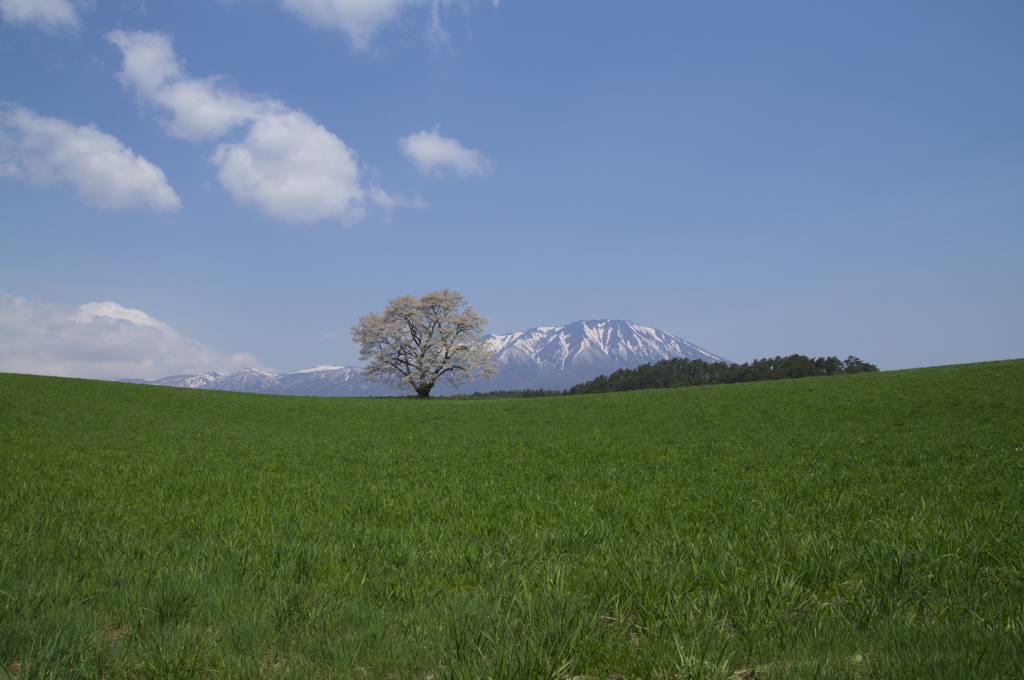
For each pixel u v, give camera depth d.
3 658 2.96
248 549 5.16
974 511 6.11
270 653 3.09
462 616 3.39
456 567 4.70
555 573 4.25
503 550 5.06
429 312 72.19
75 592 3.96
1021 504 6.59
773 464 14.58
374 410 44.75
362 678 2.78
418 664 2.90
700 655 2.85
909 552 4.36
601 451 19.84
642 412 37.06
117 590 3.97
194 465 15.93
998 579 3.87
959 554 4.39
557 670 2.68
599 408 40.72
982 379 34.94
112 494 9.87
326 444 24.62
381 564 4.77
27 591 3.87
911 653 2.74
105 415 33.53
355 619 3.51
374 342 71.12
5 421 27.91
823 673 2.61
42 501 8.75
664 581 3.98
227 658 2.98
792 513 6.68
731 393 42.16
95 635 3.15
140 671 2.90
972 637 2.86
